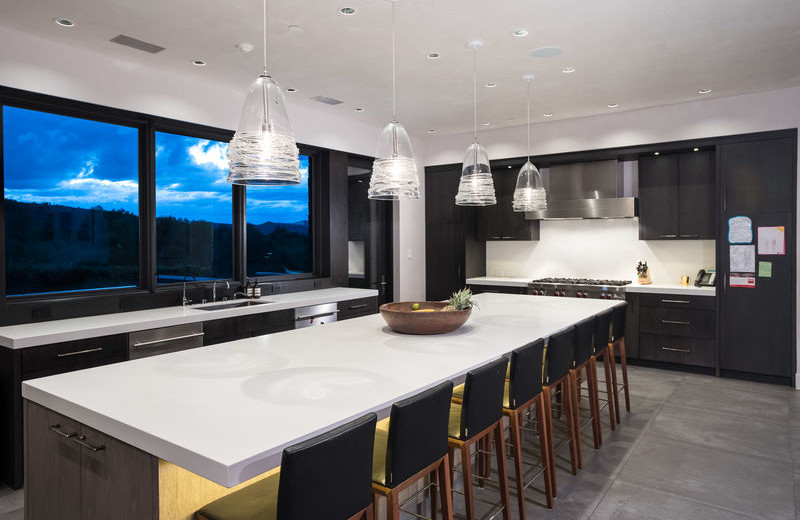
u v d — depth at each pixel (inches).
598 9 120.6
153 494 60.1
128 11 120.1
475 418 85.9
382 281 268.5
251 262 209.3
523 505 99.6
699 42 141.5
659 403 174.7
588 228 253.9
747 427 151.5
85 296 148.8
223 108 182.5
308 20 125.6
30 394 77.4
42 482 77.0
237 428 59.4
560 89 186.1
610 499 110.6
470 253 271.3
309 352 99.7
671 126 211.5
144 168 165.2
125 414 64.1
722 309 204.4
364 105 208.1
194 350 101.3
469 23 128.0
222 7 118.2
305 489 53.1
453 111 217.8
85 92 145.0
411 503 99.0
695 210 216.5
